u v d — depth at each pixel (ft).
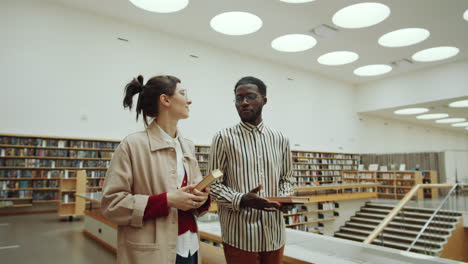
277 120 42.34
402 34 33.06
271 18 29.99
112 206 3.53
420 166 48.49
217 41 36.06
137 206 3.44
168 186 3.82
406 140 63.26
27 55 25.90
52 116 26.48
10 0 25.62
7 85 24.88
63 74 27.35
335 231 33.37
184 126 33.83
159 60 32.76
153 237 3.55
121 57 30.50
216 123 36.37
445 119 61.98
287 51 35.53
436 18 29.48
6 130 24.49
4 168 24.07
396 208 18.51
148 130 4.06
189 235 4.03
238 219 4.74
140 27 31.94
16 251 15.40
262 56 40.93
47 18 27.07
